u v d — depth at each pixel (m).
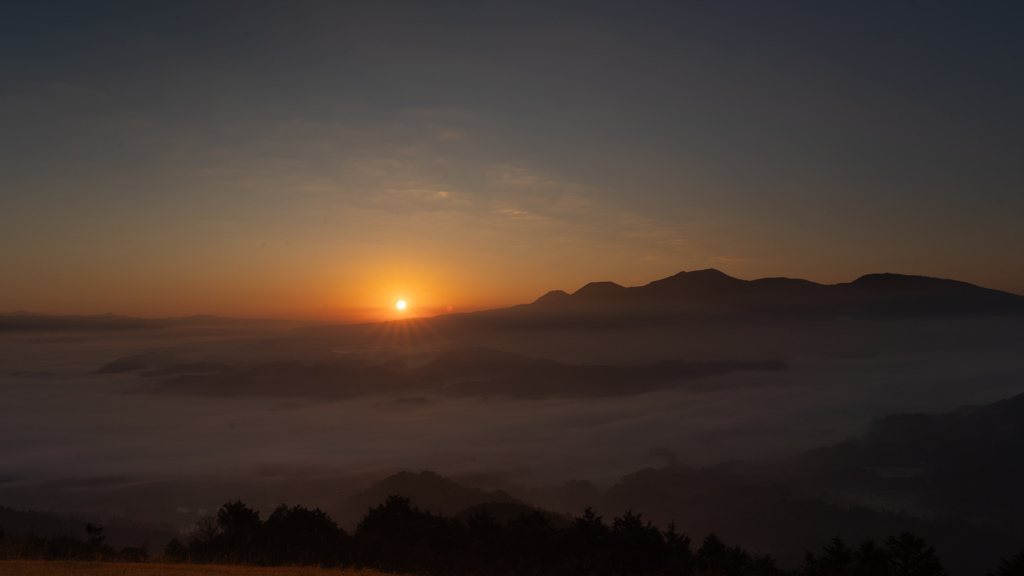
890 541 22.91
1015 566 23.95
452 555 24.58
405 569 21.36
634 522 24.95
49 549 18.23
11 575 12.92
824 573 21.72
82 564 15.09
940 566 21.77
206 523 23.84
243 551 21.20
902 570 22.14
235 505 24.36
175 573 13.95
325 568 18.33
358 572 17.05
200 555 20.42
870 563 22.44
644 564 23.31
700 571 22.36
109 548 19.52
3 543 18.39
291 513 24.50
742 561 23.66
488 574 22.33
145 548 20.33
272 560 20.59
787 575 22.86
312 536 23.28
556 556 24.27
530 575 22.53
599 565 22.16
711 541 24.86
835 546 23.56
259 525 23.77
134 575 13.26
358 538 24.52
